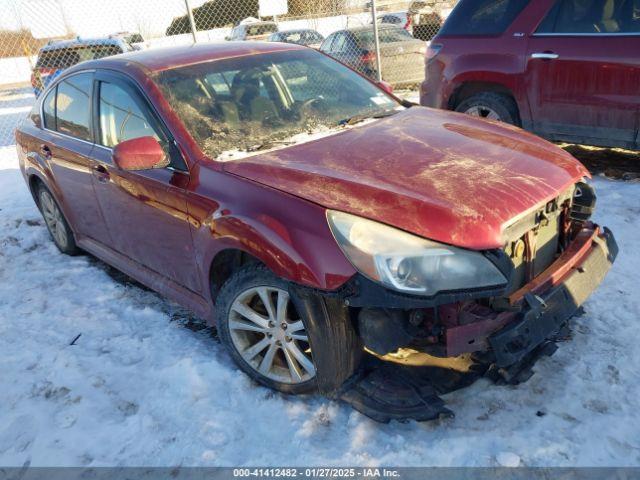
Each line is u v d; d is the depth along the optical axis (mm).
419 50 11430
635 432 2404
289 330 2623
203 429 2602
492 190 2430
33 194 4910
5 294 4160
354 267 2246
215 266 2877
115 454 2525
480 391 2682
